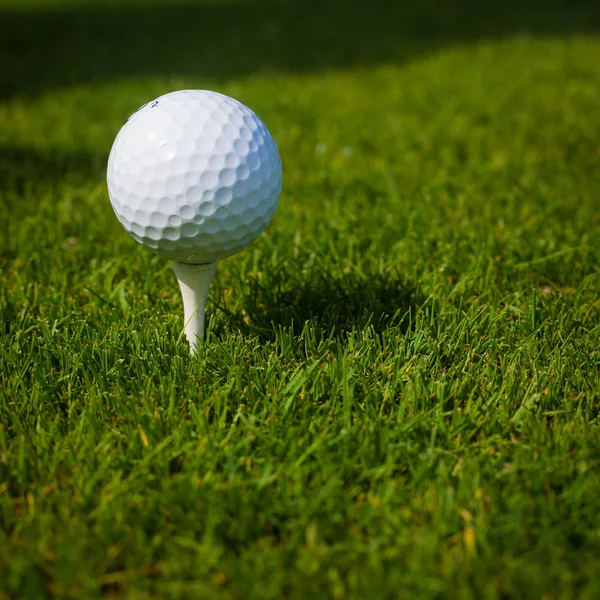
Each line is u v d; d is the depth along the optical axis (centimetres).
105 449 36
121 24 117
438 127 62
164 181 37
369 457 36
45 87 80
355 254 45
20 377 38
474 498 35
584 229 47
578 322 41
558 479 35
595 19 117
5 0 146
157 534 34
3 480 35
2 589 33
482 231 46
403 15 120
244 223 38
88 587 33
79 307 42
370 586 33
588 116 65
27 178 53
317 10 124
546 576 33
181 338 40
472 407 37
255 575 33
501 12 122
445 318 41
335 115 68
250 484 35
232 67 89
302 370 38
